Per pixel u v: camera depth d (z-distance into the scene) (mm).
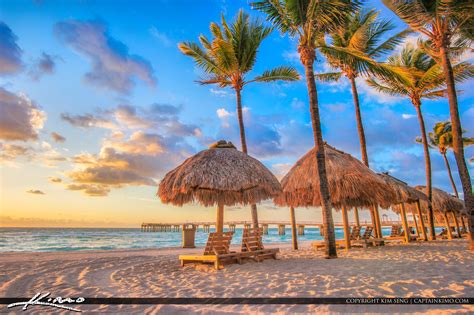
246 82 13234
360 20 14695
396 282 4926
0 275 6629
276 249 8875
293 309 3627
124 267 7793
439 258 7891
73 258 10031
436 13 9664
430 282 4879
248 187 8242
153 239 39500
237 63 12578
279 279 5516
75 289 5168
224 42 11719
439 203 17156
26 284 5656
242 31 13023
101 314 3689
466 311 3357
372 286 4699
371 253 9508
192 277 6137
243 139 12641
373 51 14172
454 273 5645
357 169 9883
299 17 9180
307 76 9281
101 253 12133
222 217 8539
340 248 11852
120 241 34031
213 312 3604
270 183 7977
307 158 10703
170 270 7203
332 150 10750
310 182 9609
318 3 8375
